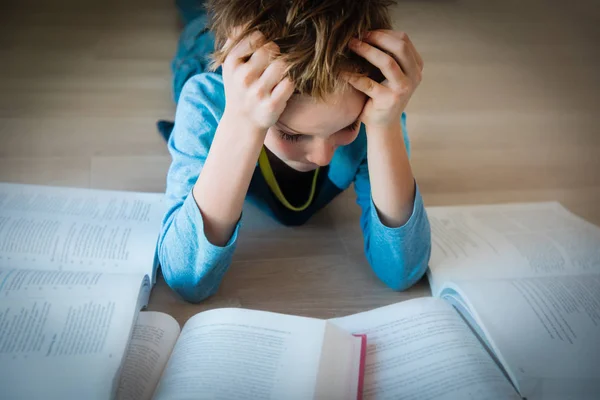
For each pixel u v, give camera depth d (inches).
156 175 48.9
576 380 27.9
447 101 64.9
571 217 43.7
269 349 27.7
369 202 38.1
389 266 35.8
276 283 37.5
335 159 38.2
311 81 25.0
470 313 32.2
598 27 88.0
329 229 43.6
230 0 27.0
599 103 67.0
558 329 30.3
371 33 26.9
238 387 25.9
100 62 67.2
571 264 37.4
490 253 38.5
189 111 36.2
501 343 29.5
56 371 25.5
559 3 95.7
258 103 26.2
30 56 67.0
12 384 24.8
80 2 82.0
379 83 28.3
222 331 28.6
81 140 52.7
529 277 35.8
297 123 26.9
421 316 31.4
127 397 26.6
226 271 35.6
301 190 41.1
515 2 94.8
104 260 34.4
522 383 27.7
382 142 31.4
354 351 28.5
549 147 57.9
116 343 27.2
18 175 47.1
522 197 49.9
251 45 26.0
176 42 73.7
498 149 56.9
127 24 77.2
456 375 27.8
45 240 35.3
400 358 29.0
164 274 34.0
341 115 26.8
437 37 80.5
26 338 27.0
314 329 28.7
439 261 37.6
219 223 31.1
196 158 35.4
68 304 29.1
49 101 58.6
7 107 56.7
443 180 51.4
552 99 67.2
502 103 65.5
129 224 37.9
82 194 40.9
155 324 31.0
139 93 61.6
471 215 43.4
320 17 24.8
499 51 78.1
